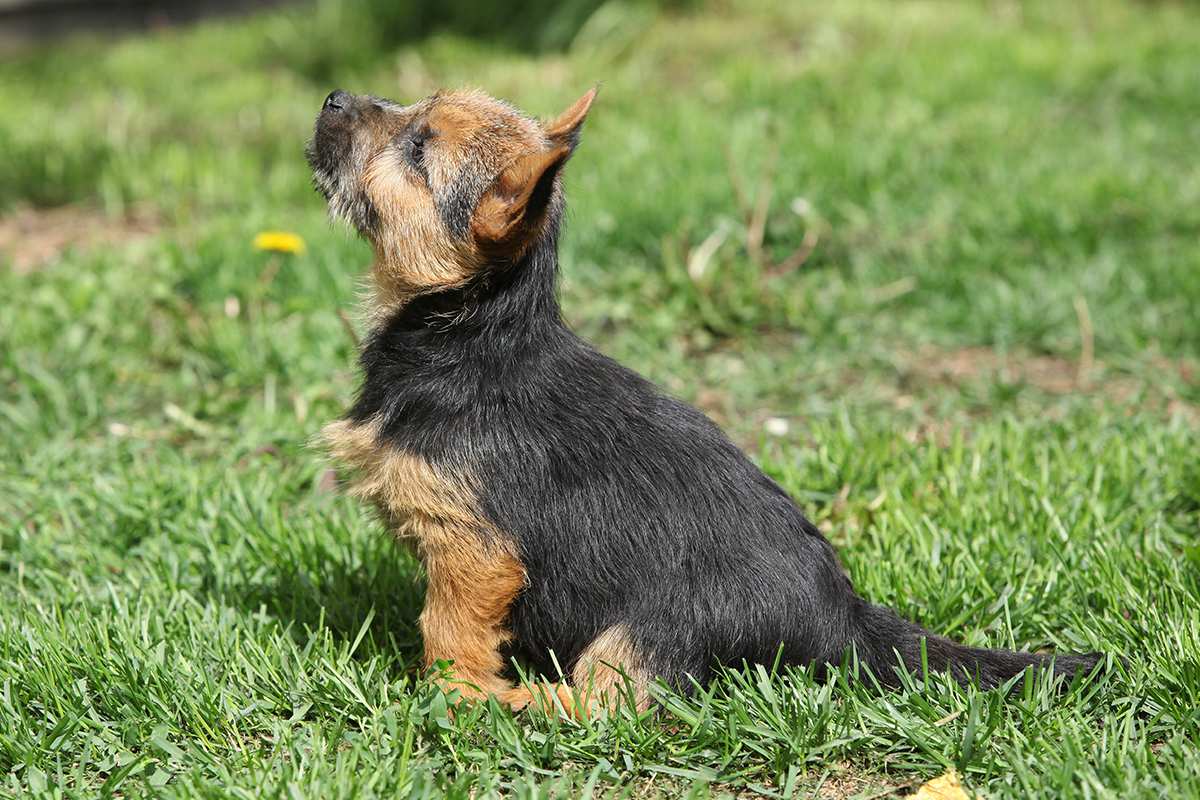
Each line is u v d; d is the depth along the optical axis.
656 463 4.27
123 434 6.53
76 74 13.82
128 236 9.21
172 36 15.31
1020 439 6.07
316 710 4.33
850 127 10.93
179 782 3.92
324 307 7.72
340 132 4.78
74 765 4.08
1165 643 4.41
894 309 7.99
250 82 13.08
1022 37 13.63
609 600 4.22
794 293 8.00
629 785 3.94
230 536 5.51
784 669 4.25
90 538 5.54
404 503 4.22
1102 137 10.72
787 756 4.04
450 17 14.28
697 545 4.20
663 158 10.13
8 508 5.83
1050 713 4.13
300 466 6.17
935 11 14.97
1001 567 5.07
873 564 5.10
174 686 4.31
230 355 7.20
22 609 4.83
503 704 4.24
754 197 9.07
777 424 6.57
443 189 4.46
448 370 4.30
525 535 4.19
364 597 5.05
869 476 5.84
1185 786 3.70
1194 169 9.89
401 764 3.88
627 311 7.70
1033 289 8.02
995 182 9.48
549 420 4.26
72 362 7.11
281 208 9.52
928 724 4.09
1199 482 5.67
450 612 4.24
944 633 4.79
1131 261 8.29
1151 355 7.27
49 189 10.00
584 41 13.73
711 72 12.86
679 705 4.10
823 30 13.85
